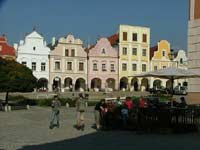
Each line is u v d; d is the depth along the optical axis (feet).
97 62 292.61
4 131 73.67
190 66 103.19
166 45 311.06
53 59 279.90
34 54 276.00
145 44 304.09
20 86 144.25
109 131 73.26
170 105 81.51
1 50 272.51
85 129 76.59
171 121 71.10
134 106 79.05
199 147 53.06
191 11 104.17
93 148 52.13
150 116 71.31
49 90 274.98
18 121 96.22
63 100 166.20
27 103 168.76
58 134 68.74
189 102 103.76
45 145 54.95
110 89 285.64
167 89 234.38
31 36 276.00
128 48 299.99
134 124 74.79
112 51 297.12
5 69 142.72
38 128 79.30
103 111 77.56
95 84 294.66
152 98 111.24
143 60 303.27
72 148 52.08
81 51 287.69
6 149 50.98
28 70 152.25
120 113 77.00
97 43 294.25
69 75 284.00
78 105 77.87
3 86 141.08
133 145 54.90
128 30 300.20
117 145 54.95
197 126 72.08
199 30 101.40
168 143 56.85
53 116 80.74
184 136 65.05
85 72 288.71
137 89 300.61
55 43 293.43
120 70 297.94
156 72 79.51
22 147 52.85
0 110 140.67
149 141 59.11
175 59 310.45
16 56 274.98
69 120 98.32
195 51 102.12
